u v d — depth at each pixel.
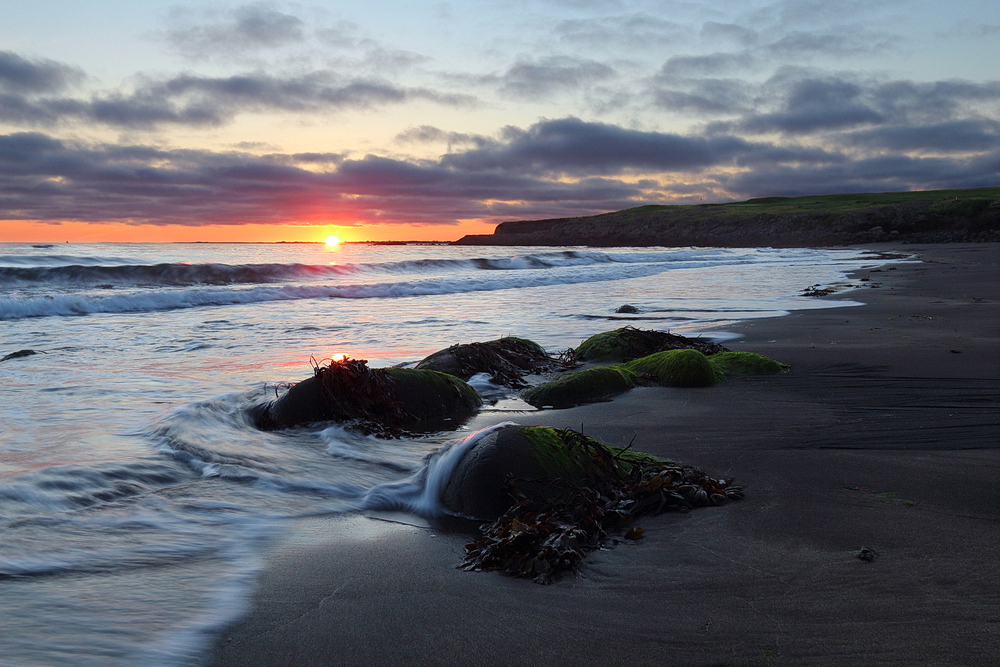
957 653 2.41
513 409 6.74
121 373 8.30
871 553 3.26
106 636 2.63
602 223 140.62
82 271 22.16
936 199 117.62
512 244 156.00
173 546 3.50
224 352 9.98
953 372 7.86
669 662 2.43
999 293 17.86
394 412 6.09
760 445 5.27
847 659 2.40
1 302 14.54
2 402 6.64
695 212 135.12
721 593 2.94
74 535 3.55
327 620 2.79
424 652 2.54
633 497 4.07
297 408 5.97
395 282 22.03
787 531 3.61
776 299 17.48
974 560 3.18
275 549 3.52
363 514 4.09
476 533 3.81
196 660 2.50
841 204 123.44
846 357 8.98
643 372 8.05
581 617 2.78
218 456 4.93
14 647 2.51
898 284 21.41
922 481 4.35
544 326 12.74
